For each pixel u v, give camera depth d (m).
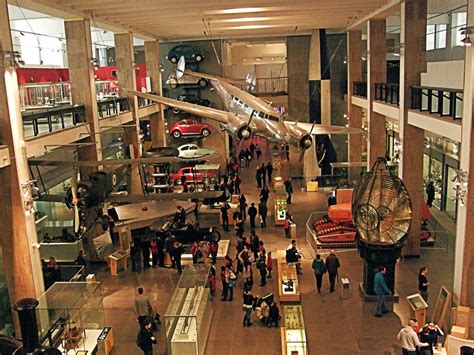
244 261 13.28
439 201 19.86
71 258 15.55
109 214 17.02
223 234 18.27
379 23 18.75
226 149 29.12
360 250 12.42
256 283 13.96
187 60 27.41
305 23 21.72
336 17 19.92
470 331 9.95
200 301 10.40
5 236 11.24
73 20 15.18
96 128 15.80
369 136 19.44
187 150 26.41
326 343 10.62
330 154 25.12
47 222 17.05
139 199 14.17
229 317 12.05
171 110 28.61
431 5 16.92
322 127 18.48
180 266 15.08
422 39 14.12
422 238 16.14
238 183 23.84
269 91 31.62
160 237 16.27
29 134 12.77
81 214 11.76
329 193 23.64
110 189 13.48
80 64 15.35
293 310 10.42
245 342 10.88
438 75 15.11
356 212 12.30
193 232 16.88
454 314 10.10
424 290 11.80
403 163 14.74
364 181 12.30
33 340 7.30
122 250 15.84
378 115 19.23
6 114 10.66
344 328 11.23
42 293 11.91
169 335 9.71
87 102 15.52
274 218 20.12
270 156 34.94
